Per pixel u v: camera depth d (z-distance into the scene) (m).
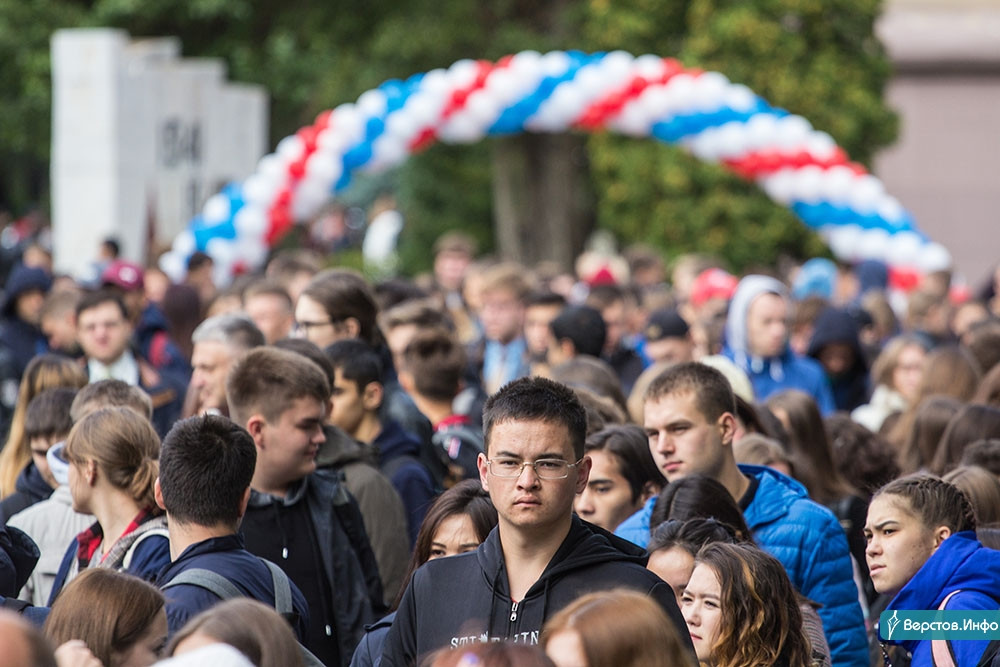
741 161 30.27
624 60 29.59
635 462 10.17
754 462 10.78
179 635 5.93
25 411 11.84
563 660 5.50
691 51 38.16
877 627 9.14
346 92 40.31
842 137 37.88
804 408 12.12
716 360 12.80
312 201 28.56
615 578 6.90
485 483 7.14
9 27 38.44
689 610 7.77
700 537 8.23
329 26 41.03
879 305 23.48
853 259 31.08
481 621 6.95
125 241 29.47
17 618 4.98
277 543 9.45
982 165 45.94
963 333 20.33
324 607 9.48
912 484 8.47
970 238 46.19
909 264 30.11
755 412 11.80
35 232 44.62
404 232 48.31
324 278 13.13
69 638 6.75
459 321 23.58
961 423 11.56
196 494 8.07
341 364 11.43
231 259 27.55
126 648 6.78
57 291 17.27
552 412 6.94
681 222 38.50
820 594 9.35
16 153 46.97
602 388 13.04
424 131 28.78
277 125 43.84
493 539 7.15
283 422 9.47
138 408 10.30
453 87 28.73
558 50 40.75
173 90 30.70
